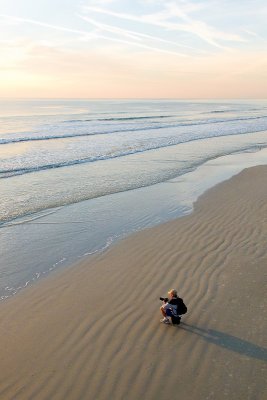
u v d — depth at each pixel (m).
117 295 8.71
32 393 5.91
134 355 6.66
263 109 136.75
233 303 8.15
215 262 10.08
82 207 15.94
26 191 18.44
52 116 82.44
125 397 5.78
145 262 10.34
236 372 6.23
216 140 38.16
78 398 5.79
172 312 7.34
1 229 13.38
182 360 6.52
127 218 14.46
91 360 6.58
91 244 11.97
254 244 11.16
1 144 33.25
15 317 8.00
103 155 28.52
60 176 21.70
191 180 20.83
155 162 26.12
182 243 11.54
